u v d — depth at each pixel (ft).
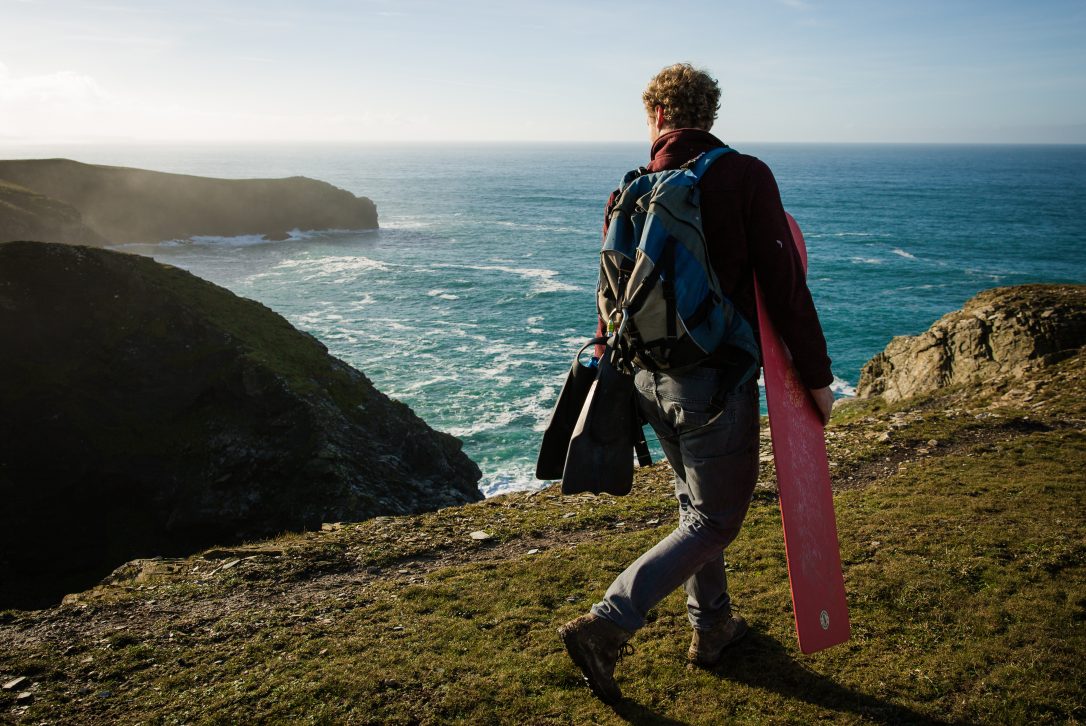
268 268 271.49
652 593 8.32
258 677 10.83
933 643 10.69
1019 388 46.26
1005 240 350.23
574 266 281.33
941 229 394.32
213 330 89.71
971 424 31.65
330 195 384.88
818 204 540.93
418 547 19.35
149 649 12.41
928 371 68.08
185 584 17.13
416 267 274.77
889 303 211.61
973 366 62.75
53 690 11.10
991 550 14.32
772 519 18.11
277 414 80.28
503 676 10.36
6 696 11.00
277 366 84.33
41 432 82.43
